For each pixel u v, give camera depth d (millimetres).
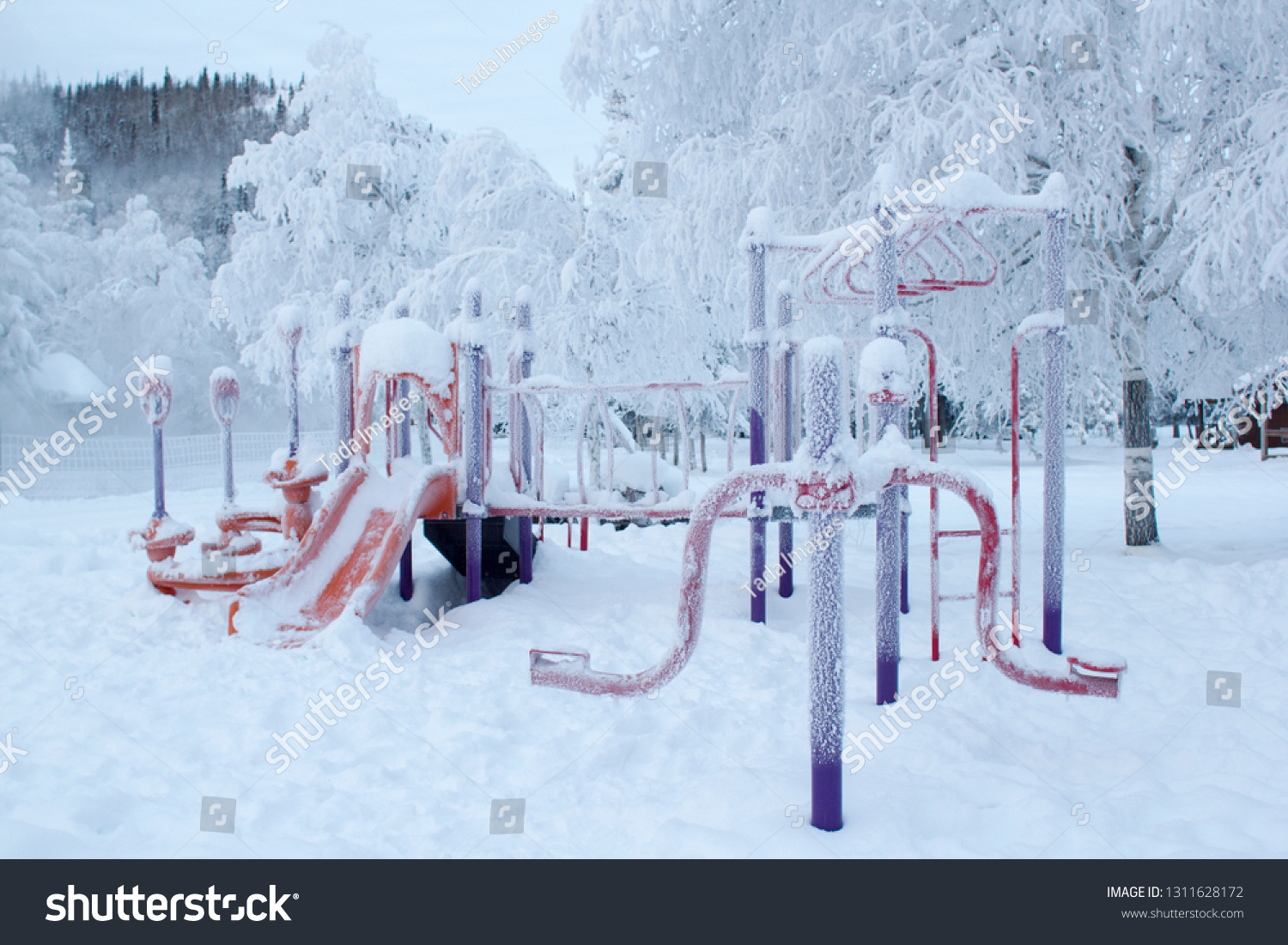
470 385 5227
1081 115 7453
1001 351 8273
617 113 13820
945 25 7461
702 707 3357
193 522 10305
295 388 5488
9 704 3375
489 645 4273
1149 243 7902
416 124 16953
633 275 13844
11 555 6891
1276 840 2189
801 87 8203
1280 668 3967
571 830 2318
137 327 21719
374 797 2535
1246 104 7121
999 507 11641
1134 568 6473
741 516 4938
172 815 2375
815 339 2154
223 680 3699
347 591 4660
